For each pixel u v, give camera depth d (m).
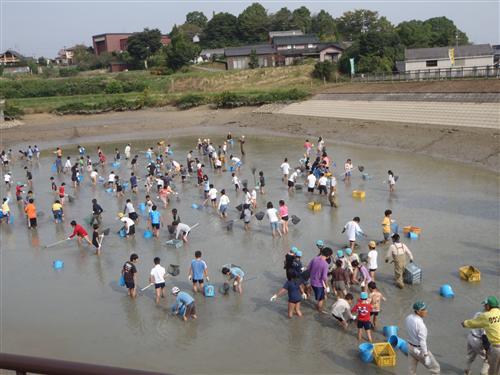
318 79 82.75
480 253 19.95
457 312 15.34
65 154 50.31
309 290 16.72
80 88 83.62
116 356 14.13
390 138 45.81
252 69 89.75
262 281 18.56
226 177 36.41
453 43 98.44
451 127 43.69
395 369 12.67
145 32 110.12
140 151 49.97
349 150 44.53
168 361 13.73
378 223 24.44
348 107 59.03
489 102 44.69
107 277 19.77
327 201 28.89
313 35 103.06
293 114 63.78
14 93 80.56
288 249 21.69
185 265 20.45
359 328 13.92
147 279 19.31
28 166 44.47
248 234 23.94
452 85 52.06
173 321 15.91
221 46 125.94
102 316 16.52
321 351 13.72
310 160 40.09
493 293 16.47
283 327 15.12
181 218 27.05
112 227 26.14
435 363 11.34
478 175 32.69
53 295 18.36
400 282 17.03
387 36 83.88
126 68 111.25
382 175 34.38
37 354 14.45
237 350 14.05
